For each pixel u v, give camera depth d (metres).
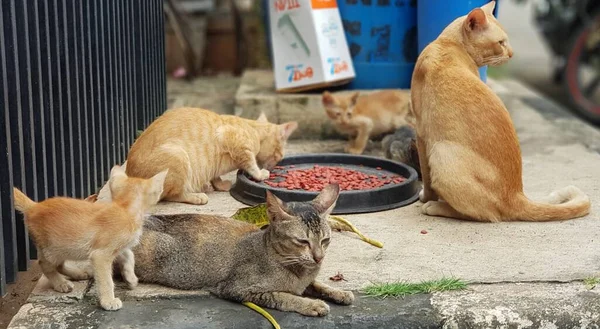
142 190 2.32
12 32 2.32
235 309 2.33
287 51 3.55
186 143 2.82
